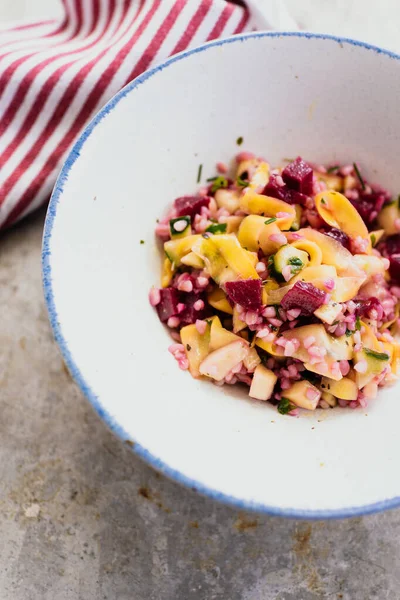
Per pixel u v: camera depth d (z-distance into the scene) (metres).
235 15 0.45
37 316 0.46
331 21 0.50
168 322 0.40
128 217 0.40
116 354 0.36
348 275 0.39
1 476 0.43
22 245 0.48
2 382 0.45
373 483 0.35
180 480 0.33
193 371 0.39
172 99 0.40
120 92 0.38
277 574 0.41
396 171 0.43
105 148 0.38
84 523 0.42
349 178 0.44
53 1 0.52
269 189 0.41
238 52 0.40
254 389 0.38
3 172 0.47
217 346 0.39
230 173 0.44
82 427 0.44
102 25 0.49
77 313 0.35
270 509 0.33
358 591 0.41
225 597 0.41
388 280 0.42
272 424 0.38
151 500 0.42
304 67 0.41
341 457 0.37
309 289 0.37
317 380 0.39
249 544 0.42
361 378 0.38
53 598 0.41
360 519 0.42
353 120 0.42
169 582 0.41
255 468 0.35
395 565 0.41
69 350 0.34
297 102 0.42
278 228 0.40
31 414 0.44
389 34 0.50
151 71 0.38
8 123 0.47
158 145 0.40
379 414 0.38
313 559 0.41
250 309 0.38
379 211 0.44
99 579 0.41
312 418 0.39
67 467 0.43
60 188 0.36
